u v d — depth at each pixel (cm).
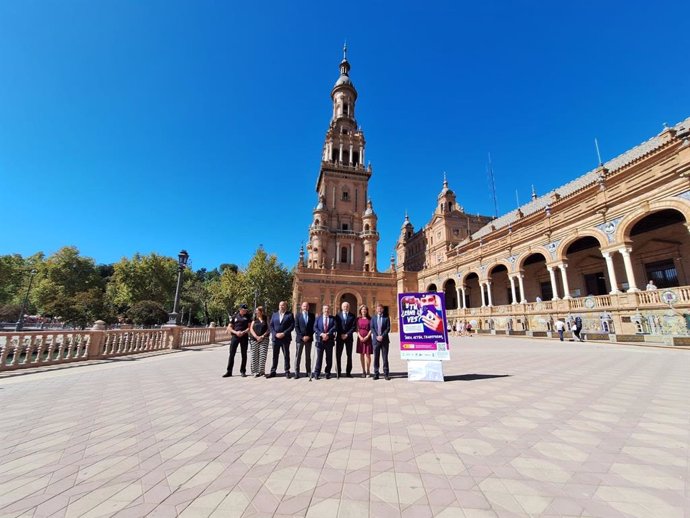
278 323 903
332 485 295
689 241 2017
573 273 2794
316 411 540
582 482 295
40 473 317
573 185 3192
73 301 3719
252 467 331
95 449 378
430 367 812
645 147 2505
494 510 254
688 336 1422
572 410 525
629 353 1308
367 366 923
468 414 514
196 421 486
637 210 1867
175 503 263
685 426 440
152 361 1209
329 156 5947
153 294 5712
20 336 931
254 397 643
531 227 2712
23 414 520
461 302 3872
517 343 1998
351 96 6669
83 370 964
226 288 5272
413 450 373
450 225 5628
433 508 257
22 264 6138
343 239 5397
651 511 247
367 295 4612
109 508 256
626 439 397
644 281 2272
